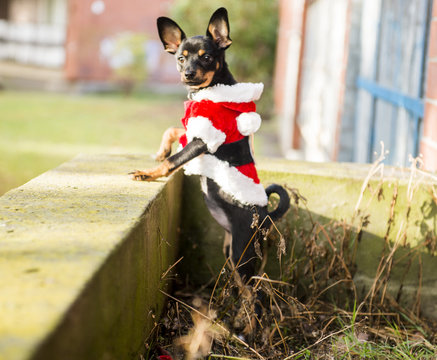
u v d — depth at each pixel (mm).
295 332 3152
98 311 1764
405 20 4699
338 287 3529
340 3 6520
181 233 3744
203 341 2939
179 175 3521
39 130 10594
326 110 7137
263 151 10312
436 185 3430
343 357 2896
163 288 3020
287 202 3029
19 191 2707
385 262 3535
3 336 1354
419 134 4270
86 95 17078
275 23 13555
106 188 2820
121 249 2016
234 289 3154
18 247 1912
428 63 4031
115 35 17922
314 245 3367
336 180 3533
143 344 2492
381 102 5258
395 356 2959
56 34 18953
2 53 19484
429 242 3484
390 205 3498
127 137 10344
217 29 2809
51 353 1386
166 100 16859
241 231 2896
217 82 2834
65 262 1788
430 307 3568
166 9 18141
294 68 10156
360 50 6016
